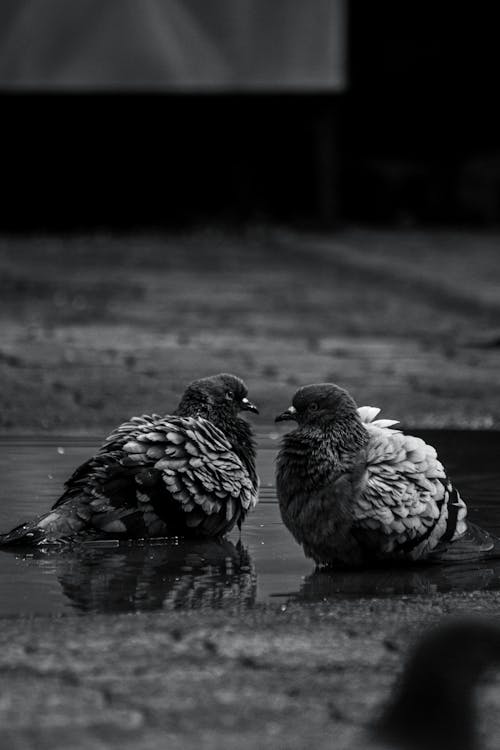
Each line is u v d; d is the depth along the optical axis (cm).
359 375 1568
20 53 3459
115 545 769
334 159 3716
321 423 744
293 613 599
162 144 3819
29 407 1277
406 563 745
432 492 746
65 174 3831
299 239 3478
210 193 3875
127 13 3469
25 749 423
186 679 494
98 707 462
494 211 4059
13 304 2217
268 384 1471
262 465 1021
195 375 1516
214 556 752
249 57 3519
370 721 436
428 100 4097
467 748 345
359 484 729
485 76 4066
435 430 1241
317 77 3550
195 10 3491
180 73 3500
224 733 439
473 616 598
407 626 576
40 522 766
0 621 580
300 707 464
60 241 3394
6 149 3762
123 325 2000
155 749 425
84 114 3650
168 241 3434
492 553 759
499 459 1062
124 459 780
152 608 625
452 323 2150
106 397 1349
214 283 2625
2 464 1000
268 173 3866
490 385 1522
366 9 4038
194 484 787
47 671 501
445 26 4056
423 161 4131
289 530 780
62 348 1703
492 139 4106
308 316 2189
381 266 2895
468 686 355
